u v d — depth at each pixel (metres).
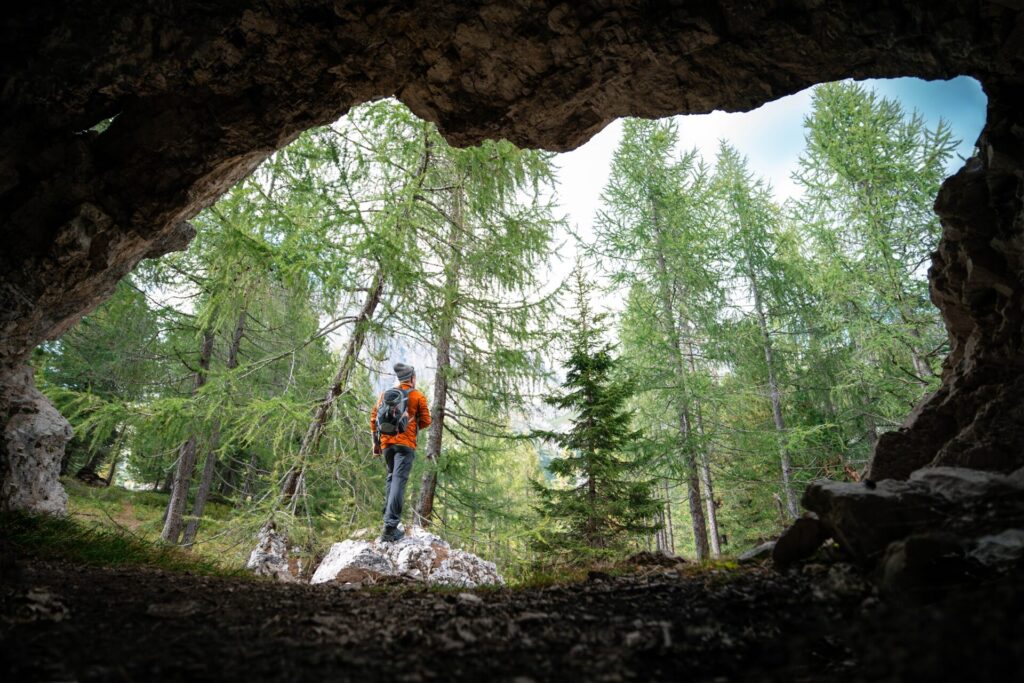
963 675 1.17
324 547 7.51
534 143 6.07
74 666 1.78
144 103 5.09
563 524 10.70
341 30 4.92
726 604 2.47
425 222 9.52
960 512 2.50
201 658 1.94
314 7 4.74
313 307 9.47
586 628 2.35
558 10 4.77
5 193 4.84
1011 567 2.00
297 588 3.96
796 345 14.79
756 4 4.51
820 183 13.09
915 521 2.48
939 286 4.72
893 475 4.29
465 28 4.98
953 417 4.23
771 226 14.95
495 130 5.87
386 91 5.59
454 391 10.98
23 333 5.29
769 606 2.34
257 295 9.34
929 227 11.42
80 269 5.29
